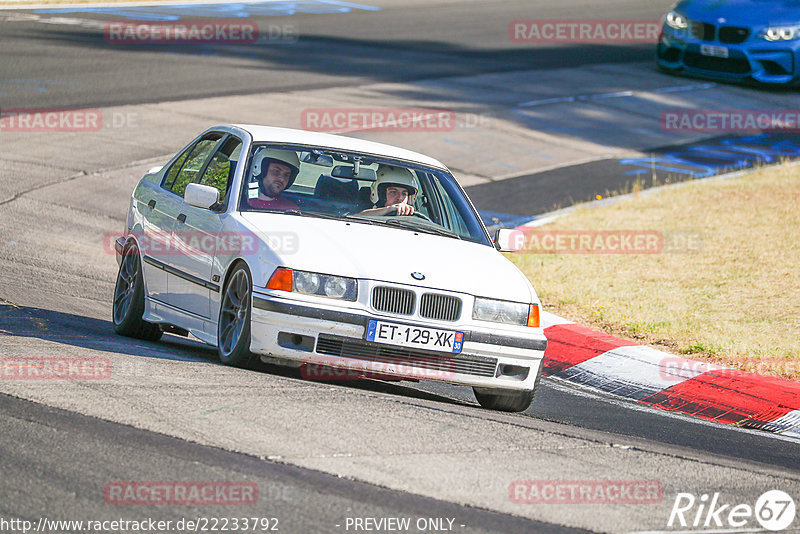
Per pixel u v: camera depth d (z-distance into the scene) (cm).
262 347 2408
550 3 13112
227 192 2733
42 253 4075
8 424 1867
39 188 5106
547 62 9469
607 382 3138
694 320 3678
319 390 2345
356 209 2748
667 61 8781
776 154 6825
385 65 8906
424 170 2953
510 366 2512
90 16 10569
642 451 2216
